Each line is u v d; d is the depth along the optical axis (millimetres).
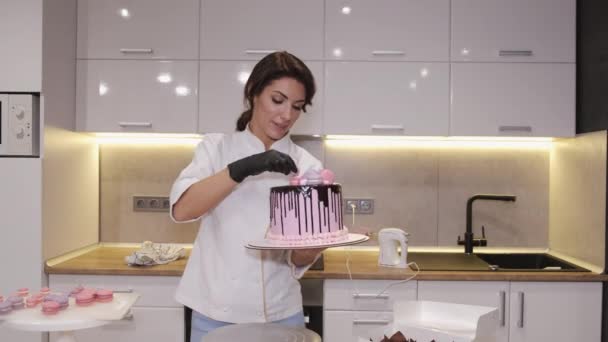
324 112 2152
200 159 1279
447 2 2141
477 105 2145
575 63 2141
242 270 1232
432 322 915
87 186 2320
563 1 2135
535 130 2141
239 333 930
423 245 2426
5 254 1888
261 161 1028
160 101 2162
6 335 1912
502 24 2141
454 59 2141
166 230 2459
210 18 2152
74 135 2176
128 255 2205
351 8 2150
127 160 2457
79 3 2158
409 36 2146
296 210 1132
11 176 1881
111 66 2162
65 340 1000
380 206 2434
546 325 1920
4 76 1883
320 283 2064
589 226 2043
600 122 1960
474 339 804
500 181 2420
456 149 2430
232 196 1273
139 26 2154
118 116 2162
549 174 2418
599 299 1918
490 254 2381
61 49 2037
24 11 1884
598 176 1976
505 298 1913
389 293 1898
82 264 1993
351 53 2148
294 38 2150
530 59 2139
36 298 1065
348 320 1901
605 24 1914
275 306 1255
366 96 2154
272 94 1165
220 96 2156
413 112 2148
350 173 2434
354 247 2424
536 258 2371
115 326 1926
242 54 2152
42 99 1895
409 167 2428
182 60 2156
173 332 1925
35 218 1886
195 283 1288
